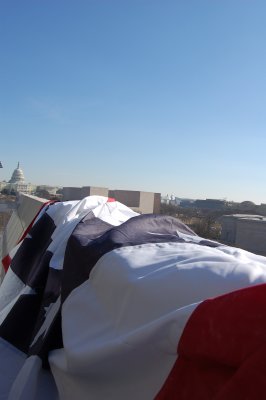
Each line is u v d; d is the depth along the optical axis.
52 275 2.85
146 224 2.70
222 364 1.27
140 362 1.57
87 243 2.41
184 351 1.37
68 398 1.89
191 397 1.32
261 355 1.14
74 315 2.12
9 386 2.44
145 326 1.55
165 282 1.68
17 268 3.89
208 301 1.40
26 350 2.78
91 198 4.06
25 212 8.45
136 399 1.57
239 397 1.13
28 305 3.01
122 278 1.88
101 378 1.72
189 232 2.97
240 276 1.58
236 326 1.24
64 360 2.02
